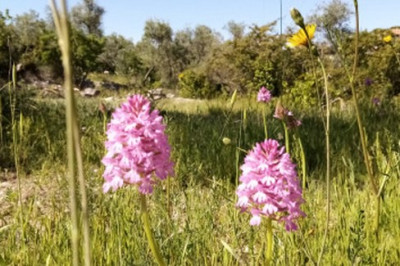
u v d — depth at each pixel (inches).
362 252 110.1
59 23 29.0
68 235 123.6
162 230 127.8
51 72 1291.8
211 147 234.7
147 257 112.7
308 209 138.5
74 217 33.6
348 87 650.2
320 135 266.1
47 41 1299.2
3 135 263.7
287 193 81.4
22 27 1439.5
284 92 663.8
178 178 178.2
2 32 1171.3
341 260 113.7
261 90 278.4
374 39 720.3
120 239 116.4
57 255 114.7
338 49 125.7
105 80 1386.6
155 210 142.9
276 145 83.1
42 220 135.0
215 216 143.0
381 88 625.9
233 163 215.3
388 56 680.4
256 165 83.0
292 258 117.3
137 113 79.6
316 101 598.2
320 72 674.2
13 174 226.2
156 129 79.7
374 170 196.9
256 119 335.9
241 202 84.7
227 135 269.1
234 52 941.8
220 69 1011.9
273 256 115.8
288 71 710.5
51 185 199.2
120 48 1993.1
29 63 1266.0
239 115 427.2
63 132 284.0
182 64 2124.8
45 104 402.0
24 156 233.3
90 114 332.2
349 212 141.2
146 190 78.9
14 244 124.3
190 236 120.4
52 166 224.2
